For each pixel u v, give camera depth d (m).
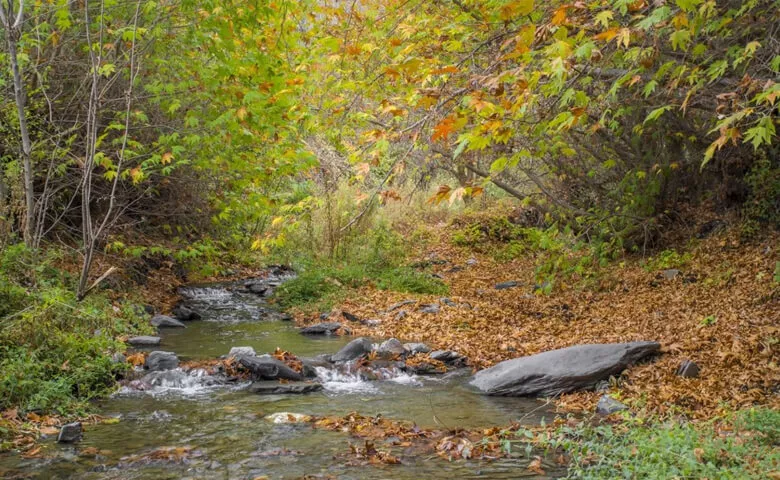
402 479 4.62
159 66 9.72
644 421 5.92
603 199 14.07
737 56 5.29
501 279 16.36
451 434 5.77
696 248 13.42
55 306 7.58
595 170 14.01
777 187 12.84
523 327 10.98
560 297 13.09
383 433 5.71
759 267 11.48
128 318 10.47
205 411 6.40
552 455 5.15
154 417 6.16
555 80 4.70
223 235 16.23
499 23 5.92
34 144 9.67
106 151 10.93
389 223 20.45
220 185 11.90
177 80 9.91
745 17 5.61
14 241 9.55
